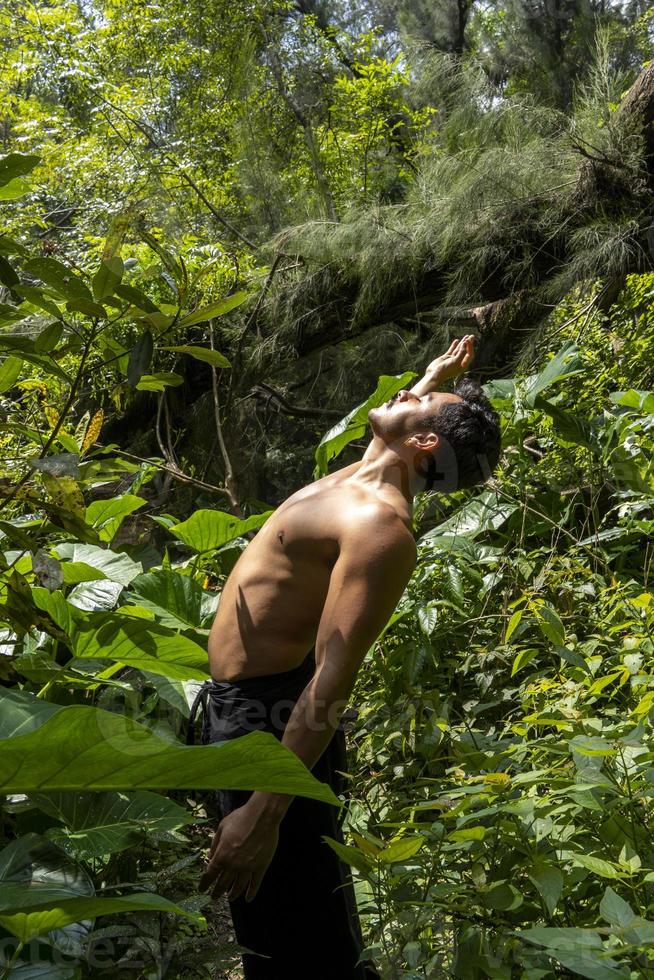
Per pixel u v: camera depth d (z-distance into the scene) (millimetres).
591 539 2988
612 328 4207
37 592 2076
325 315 6082
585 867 1563
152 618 2486
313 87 9992
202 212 8055
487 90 7180
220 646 1828
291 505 1814
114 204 7555
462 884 1607
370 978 1833
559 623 2086
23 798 1725
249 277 6105
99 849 1600
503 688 2678
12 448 3133
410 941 1510
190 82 10188
